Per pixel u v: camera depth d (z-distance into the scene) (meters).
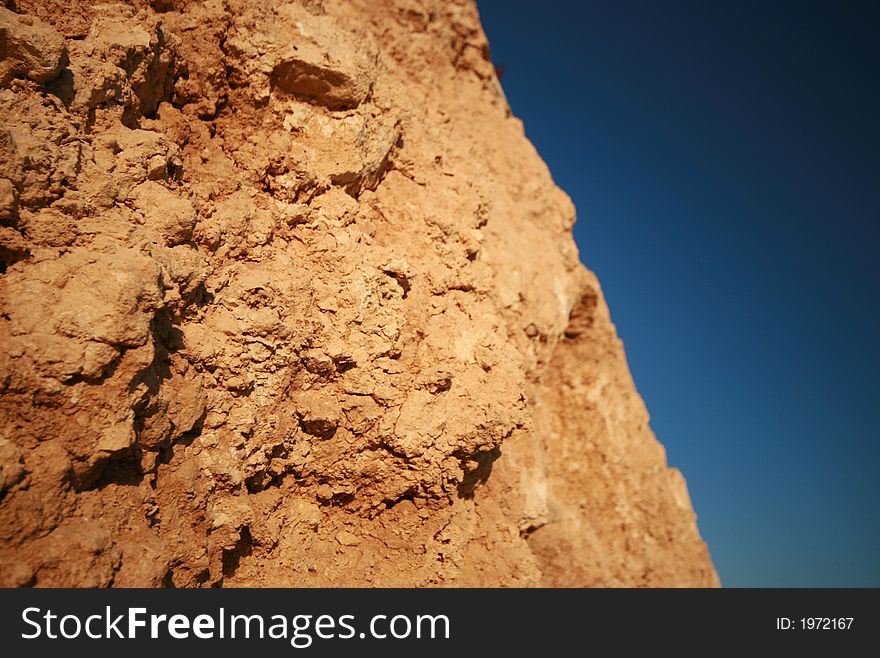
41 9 6.20
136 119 6.68
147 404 5.08
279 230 7.50
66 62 5.75
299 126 8.00
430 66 13.33
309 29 8.05
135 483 5.08
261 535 6.30
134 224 5.69
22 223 4.93
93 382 4.70
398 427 7.18
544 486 11.15
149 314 5.07
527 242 12.97
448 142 10.95
